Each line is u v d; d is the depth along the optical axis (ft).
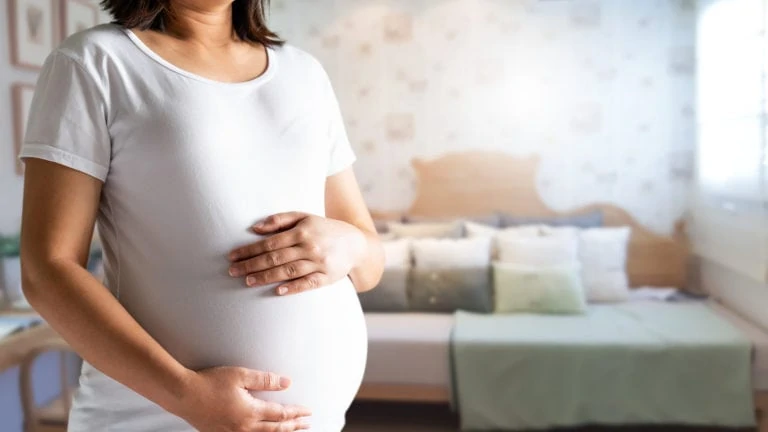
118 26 2.86
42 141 2.61
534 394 9.94
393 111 13.51
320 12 13.57
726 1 11.52
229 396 2.64
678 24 12.80
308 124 3.11
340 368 3.16
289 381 2.85
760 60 10.45
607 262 11.96
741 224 10.98
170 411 2.62
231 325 2.85
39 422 7.32
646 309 11.40
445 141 13.43
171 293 2.81
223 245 2.83
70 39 2.78
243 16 3.20
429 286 11.46
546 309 11.21
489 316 11.20
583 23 13.02
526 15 13.14
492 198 13.25
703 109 12.46
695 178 12.73
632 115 13.00
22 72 9.19
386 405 11.09
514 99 13.23
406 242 12.08
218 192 2.81
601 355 9.84
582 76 13.07
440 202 13.35
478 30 13.25
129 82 2.73
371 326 10.74
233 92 2.93
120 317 2.57
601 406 9.82
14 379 8.57
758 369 9.60
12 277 8.00
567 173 13.16
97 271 9.21
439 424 10.43
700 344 9.71
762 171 10.37
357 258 3.23
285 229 2.96
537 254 11.71
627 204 13.05
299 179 3.03
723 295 11.64
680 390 9.70
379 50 13.48
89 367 2.95
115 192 2.77
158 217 2.77
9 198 8.90
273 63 3.14
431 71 13.39
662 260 12.59
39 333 6.81
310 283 2.99
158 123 2.74
